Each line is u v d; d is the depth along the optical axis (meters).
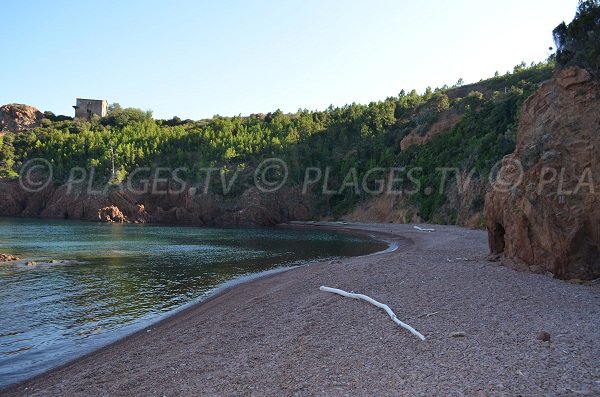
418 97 122.69
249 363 8.74
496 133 62.00
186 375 8.45
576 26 18.08
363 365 8.03
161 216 89.56
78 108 164.50
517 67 118.00
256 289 19.02
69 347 12.02
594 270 15.05
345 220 85.06
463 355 8.09
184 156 100.81
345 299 13.94
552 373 7.02
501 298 12.50
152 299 18.19
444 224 61.47
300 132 112.31
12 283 21.36
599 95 16.98
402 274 17.77
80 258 31.20
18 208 93.75
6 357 11.20
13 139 110.31
